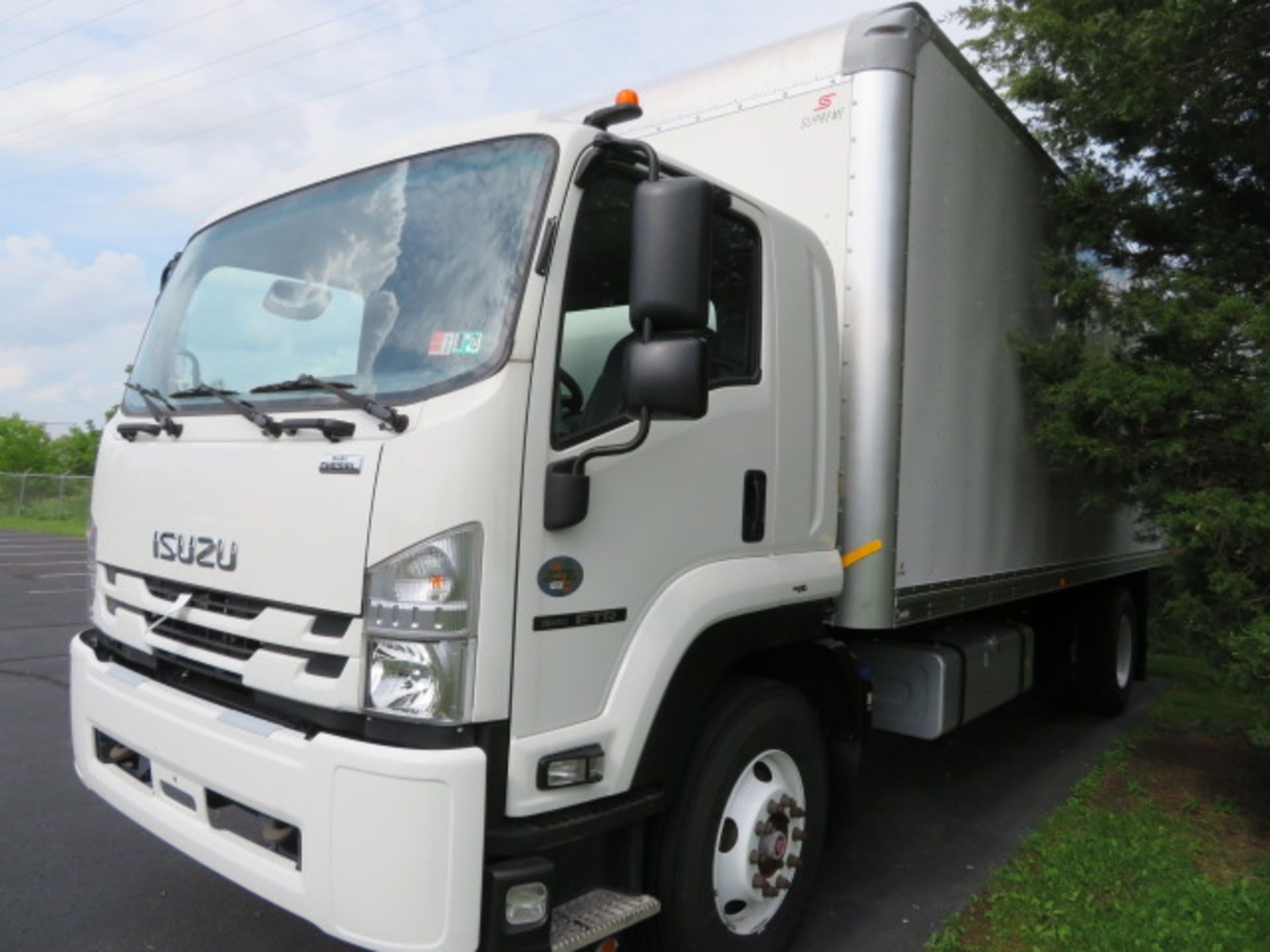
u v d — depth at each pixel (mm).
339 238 2922
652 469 2771
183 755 2695
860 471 3641
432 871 2197
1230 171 5332
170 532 2910
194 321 3277
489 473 2318
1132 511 6094
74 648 3332
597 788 2576
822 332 3555
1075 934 3678
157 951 3420
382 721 2303
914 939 3693
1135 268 5516
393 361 2572
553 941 2422
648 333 2420
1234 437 4555
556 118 2717
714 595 2947
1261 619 4375
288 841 2463
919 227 3875
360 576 2344
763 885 3225
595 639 2582
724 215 3105
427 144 2871
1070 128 5344
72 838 4395
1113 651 7062
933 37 3930
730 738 3064
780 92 3924
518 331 2412
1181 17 4305
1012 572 5047
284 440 2621
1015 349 4961
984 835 4805
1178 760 6094
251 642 2627
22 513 32344
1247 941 3627
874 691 4555
